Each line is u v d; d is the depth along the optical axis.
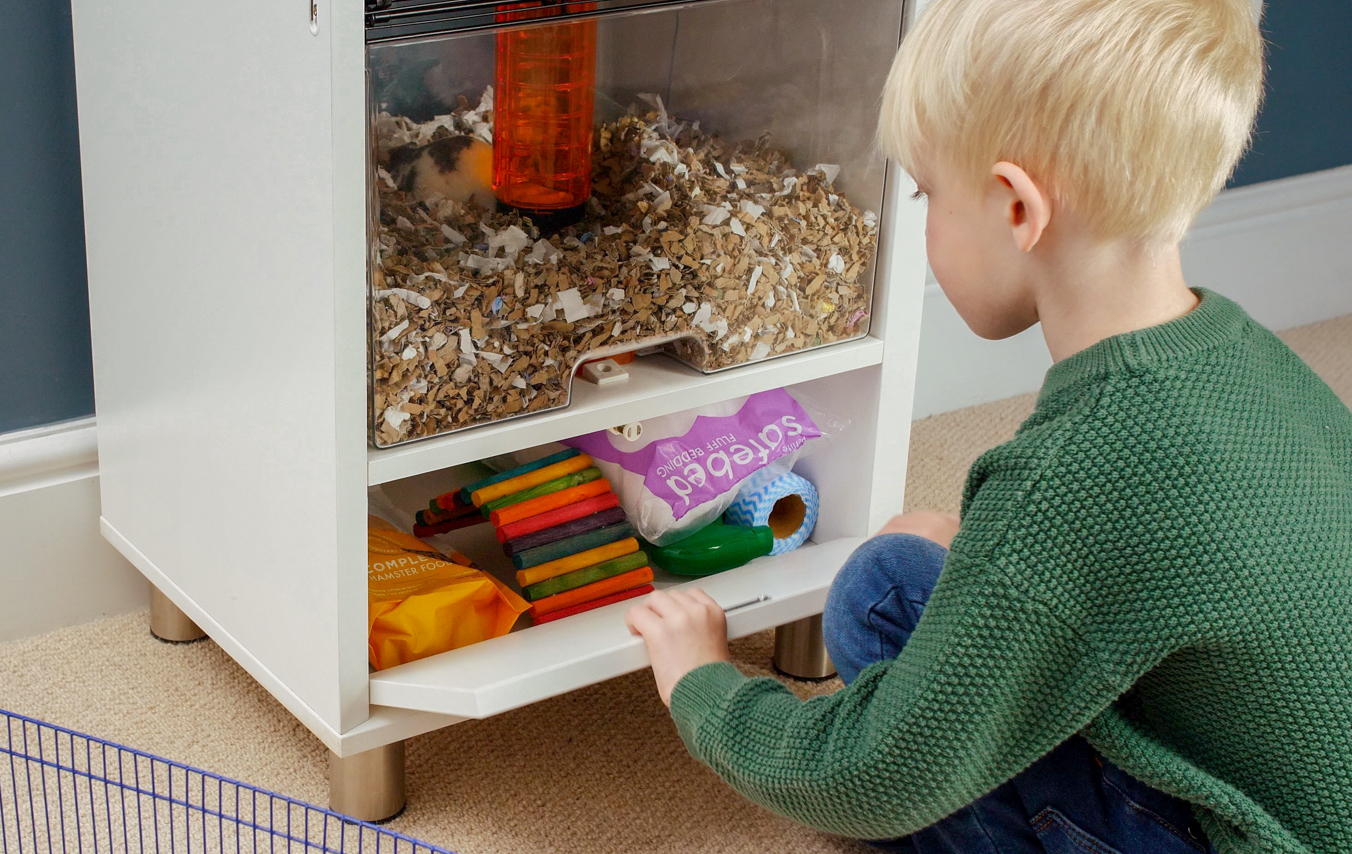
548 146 1.00
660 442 1.21
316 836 1.08
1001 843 0.94
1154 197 0.72
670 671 1.00
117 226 1.17
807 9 1.11
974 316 0.83
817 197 1.16
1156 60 0.70
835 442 1.30
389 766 1.09
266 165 0.91
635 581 1.19
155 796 0.87
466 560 1.22
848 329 1.21
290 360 0.95
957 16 0.75
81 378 1.32
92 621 1.37
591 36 1.00
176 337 1.10
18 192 1.22
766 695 0.90
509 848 1.08
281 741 1.20
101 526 1.34
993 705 0.74
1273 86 2.03
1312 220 2.16
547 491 1.17
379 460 0.96
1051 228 0.75
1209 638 0.70
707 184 1.10
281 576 1.04
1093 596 0.71
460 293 0.98
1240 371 0.73
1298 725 0.72
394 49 0.88
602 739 1.23
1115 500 0.71
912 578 1.01
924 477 1.69
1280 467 0.71
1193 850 0.84
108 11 1.10
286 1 0.84
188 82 0.99
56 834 1.06
